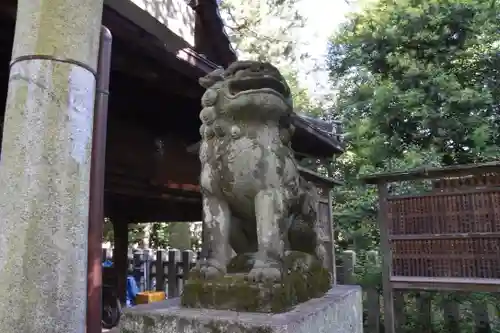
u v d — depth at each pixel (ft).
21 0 4.31
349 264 18.85
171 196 15.11
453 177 14.93
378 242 24.79
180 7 11.36
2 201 3.92
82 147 4.18
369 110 26.55
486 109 23.22
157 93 12.60
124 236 20.43
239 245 6.65
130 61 10.12
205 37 12.50
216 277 5.68
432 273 14.83
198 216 20.49
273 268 5.44
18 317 3.64
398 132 24.84
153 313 5.28
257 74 5.95
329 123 18.58
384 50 25.95
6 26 8.63
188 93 11.82
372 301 17.10
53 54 4.10
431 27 24.57
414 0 25.14
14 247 3.77
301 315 4.98
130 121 13.44
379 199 16.24
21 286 3.69
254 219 6.33
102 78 5.60
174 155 14.94
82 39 4.30
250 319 4.70
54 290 3.78
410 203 15.66
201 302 5.53
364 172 24.11
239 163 5.90
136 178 13.33
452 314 17.34
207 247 6.09
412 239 15.34
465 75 24.80
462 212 14.61
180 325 5.03
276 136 6.20
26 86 4.05
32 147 3.94
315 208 8.42
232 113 6.05
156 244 38.45
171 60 9.87
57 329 3.75
